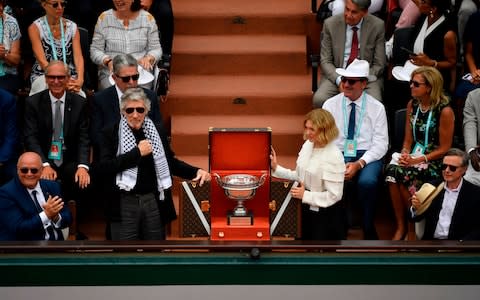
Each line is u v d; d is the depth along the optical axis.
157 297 21.70
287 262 21.53
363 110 28.42
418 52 31.20
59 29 30.61
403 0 33.78
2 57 30.67
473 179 27.86
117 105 25.02
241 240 22.48
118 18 31.42
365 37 31.27
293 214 24.20
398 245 21.66
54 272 21.53
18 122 30.67
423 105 28.00
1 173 28.19
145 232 24.73
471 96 28.55
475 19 31.12
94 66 32.44
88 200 29.12
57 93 27.48
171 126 32.09
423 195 25.20
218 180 23.42
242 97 32.78
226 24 35.25
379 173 27.97
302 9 35.56
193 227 24.06
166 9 32.91
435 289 21.61
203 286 21.66
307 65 35.16
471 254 21.62
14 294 21.56
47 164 27.34
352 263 21.52
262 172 24.11
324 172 24.33
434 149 27.97
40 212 24.62
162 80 30.84
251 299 21.72
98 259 21.58
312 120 24.34
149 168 24.61
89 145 27.66
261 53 34.06
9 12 31.77
